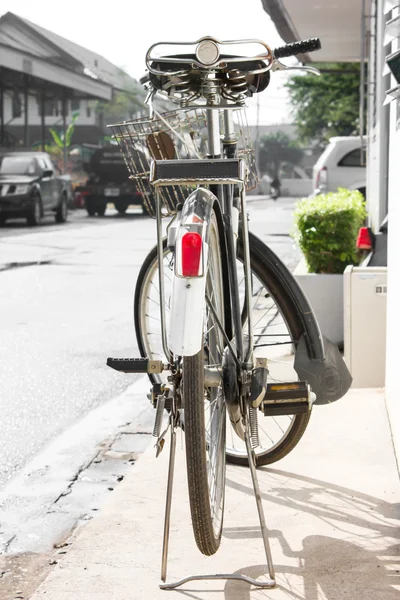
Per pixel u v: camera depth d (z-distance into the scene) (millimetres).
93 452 5254
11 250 17406
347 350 6328
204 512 3055
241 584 3289
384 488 4250
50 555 3822
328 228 8367
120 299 11031
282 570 3406
